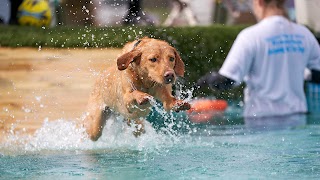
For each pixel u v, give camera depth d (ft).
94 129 27.12
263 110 36.55
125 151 25.45
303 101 37.32
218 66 47.03
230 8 60.75
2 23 55.01
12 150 26.21
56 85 41.86
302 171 20.89
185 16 60.64
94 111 27.17
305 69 39.29
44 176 20.57
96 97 27.43
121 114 25.67
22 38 48.55
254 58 35.63
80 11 58.65
